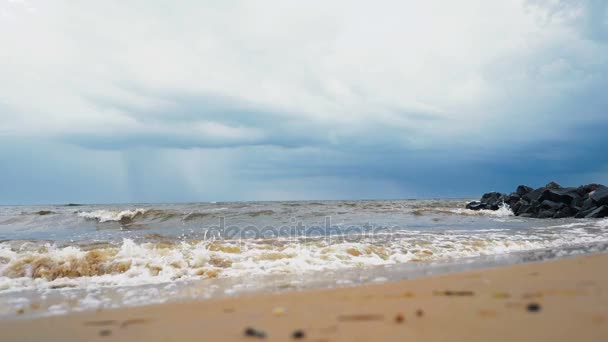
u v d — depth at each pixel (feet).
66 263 21.39
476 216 79.36
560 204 81.61
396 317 9.87
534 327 8.50
